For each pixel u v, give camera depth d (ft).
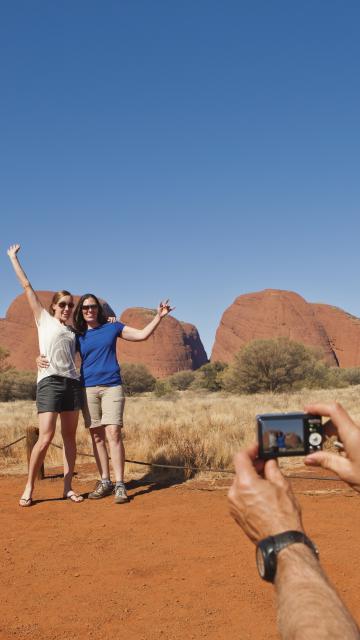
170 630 10.18
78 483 24.39
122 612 11.05
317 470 25.31
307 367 156.35
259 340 160.35
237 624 10.31
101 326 22.26
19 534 16.63
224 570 13.11
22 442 38.60
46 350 20.61
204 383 209.26
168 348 433.07
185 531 16.40
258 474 3.19
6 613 11.17
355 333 415.64
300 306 407.64
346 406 76.07
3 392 171.32
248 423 45.27
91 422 21.63
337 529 15.89
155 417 64.13
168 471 25.70
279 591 2.65
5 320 409.90
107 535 16.30
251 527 2.97
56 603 11.60
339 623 2.38
